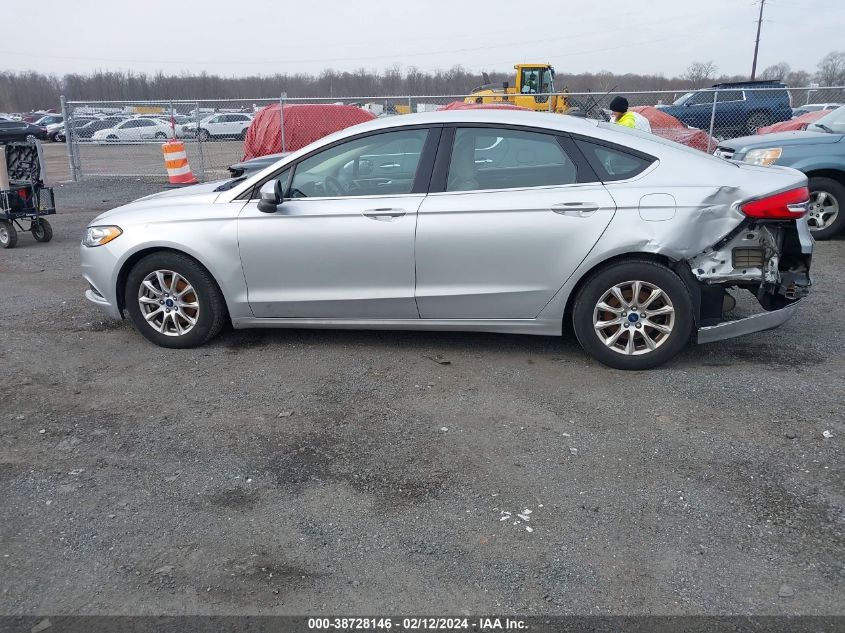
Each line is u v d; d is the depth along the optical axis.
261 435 4.02
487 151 4.80
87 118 17.69
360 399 4.46
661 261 4.65
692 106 16.77
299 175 5.04
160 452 3.84
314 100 15.58
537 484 3.46
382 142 4.94
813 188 8.77
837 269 7.56
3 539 3.10
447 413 4.24
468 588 2.75
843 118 9.31
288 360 5.14
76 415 4.31
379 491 3.43
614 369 4.83
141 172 18.80
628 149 4.67
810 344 5.26
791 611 2.58
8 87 90.00
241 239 5.02
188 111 18.31
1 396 4.59
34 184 9.67
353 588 2.76
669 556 2.90
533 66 22.42
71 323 6.10
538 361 5.02
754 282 4.61
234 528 3.16
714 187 4.48
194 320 5.29
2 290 7.32
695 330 4.78
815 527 3.06
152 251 5.26
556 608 2.63
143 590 2.77
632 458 3.67
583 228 4.57
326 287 5.02
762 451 3.70
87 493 3.46
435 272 4.82
